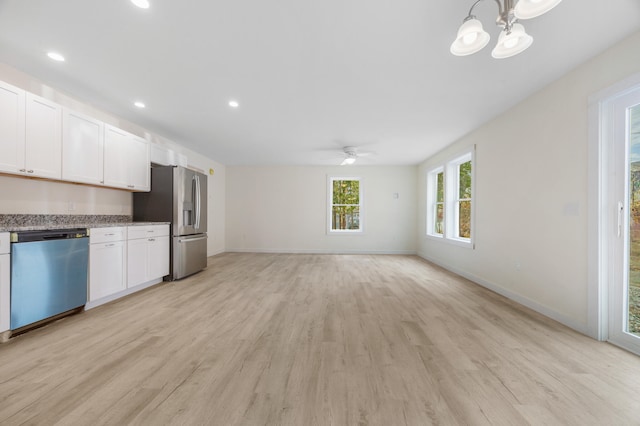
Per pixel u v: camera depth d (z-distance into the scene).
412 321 2.63
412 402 1.46
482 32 1.51
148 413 1.36
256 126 4.25
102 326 2.47
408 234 7.45
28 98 2.55
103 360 1.88
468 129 4.30
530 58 2.37
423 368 1.80
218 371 1.75
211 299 3.31
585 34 2.04
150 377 1.68
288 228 7.59
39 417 1.33
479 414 1.37
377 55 2.37
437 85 2.89
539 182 2.96
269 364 1.84
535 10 1.33
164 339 2.21
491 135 3.87
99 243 3.00
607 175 2.27
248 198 7.63
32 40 2.18
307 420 1.33
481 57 2.38
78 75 2.71
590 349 2.08
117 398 1.48
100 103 3.38
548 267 2.81
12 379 1.64
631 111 2.13
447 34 2.09
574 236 2.51
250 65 2.54
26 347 2.06
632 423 1.31
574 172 2.52
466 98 3.20
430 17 1.91
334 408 1.41
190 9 1.84
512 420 1.33
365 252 7.50
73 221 3.30
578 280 2.46
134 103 3.38
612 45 2.17
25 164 2.54
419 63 2.49
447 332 2.37
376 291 3.70
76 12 1.87
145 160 4.13
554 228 2.74
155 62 2.49
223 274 4.75
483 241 4.04
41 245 2.41
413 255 7.20
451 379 1.68
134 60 2.46
